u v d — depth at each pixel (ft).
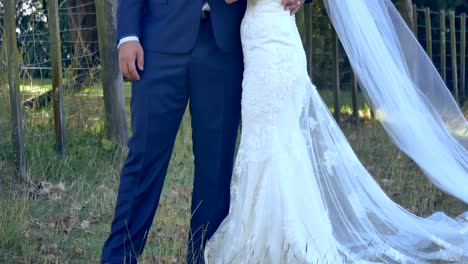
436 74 14.56
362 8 13.74
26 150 20.11
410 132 14.20
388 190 18.72
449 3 43.93
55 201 17.29
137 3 12.41
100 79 23.27
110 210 16.76
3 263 13.29
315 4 38.63
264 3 12.64
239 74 12.78
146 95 12.36
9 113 20.56
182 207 16.92
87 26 30.81
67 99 22.59
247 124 12.78
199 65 12.39
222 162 12.94
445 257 13.75
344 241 13.43
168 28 12.31
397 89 14.10
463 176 14.57
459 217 15.38
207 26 12.41
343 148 13.60
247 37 12.60
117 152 21.63
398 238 13.94
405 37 14.44
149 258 13.70
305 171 12.84
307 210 12.79
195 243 13.21
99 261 13.58
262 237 12.78
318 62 38.93
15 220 14.53
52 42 20.34
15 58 18.51
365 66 13.83
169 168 20.92
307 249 12.66
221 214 13.20
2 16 21.06
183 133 23.77
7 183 18.17
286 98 12.68
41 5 23.29
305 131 13.05
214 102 12.62
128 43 12.32
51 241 14.51
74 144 21.56
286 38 12.67
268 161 12.69
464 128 14.64
